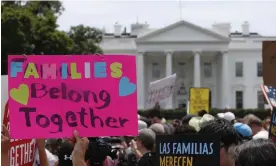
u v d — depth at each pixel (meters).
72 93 4.39
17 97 4.37
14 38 54.03
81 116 4.39
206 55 100.56
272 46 8.30
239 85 100.19
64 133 4.37
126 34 109.50
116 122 4.39
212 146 5.05
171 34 96.19
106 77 4.41
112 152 5.47
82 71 4.41
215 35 96.19
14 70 4.38
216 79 100.44
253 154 3.12
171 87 16.20
